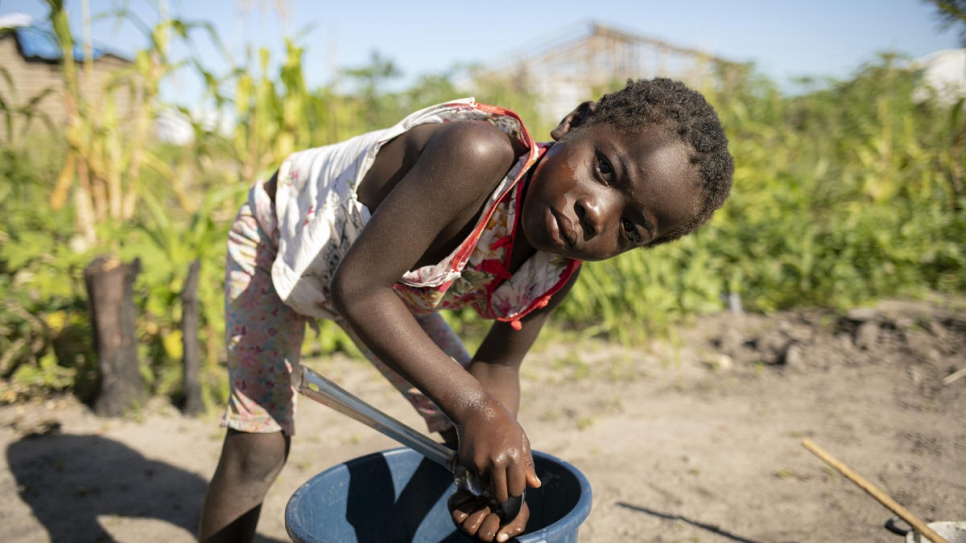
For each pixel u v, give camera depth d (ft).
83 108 12.64
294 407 6.00
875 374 12.36
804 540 7.45
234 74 13.44
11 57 25.38
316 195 5.38
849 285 15.97
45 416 10.61
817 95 28.37
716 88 26.91
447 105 4.78
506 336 5.76
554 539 4.40
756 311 16.44
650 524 7.84
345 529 5.68
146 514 8.18
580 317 15.24
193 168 18.43
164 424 10.55
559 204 4.29
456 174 4.27
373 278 4.43
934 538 5.27
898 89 23.66
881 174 20.92
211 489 6.00
